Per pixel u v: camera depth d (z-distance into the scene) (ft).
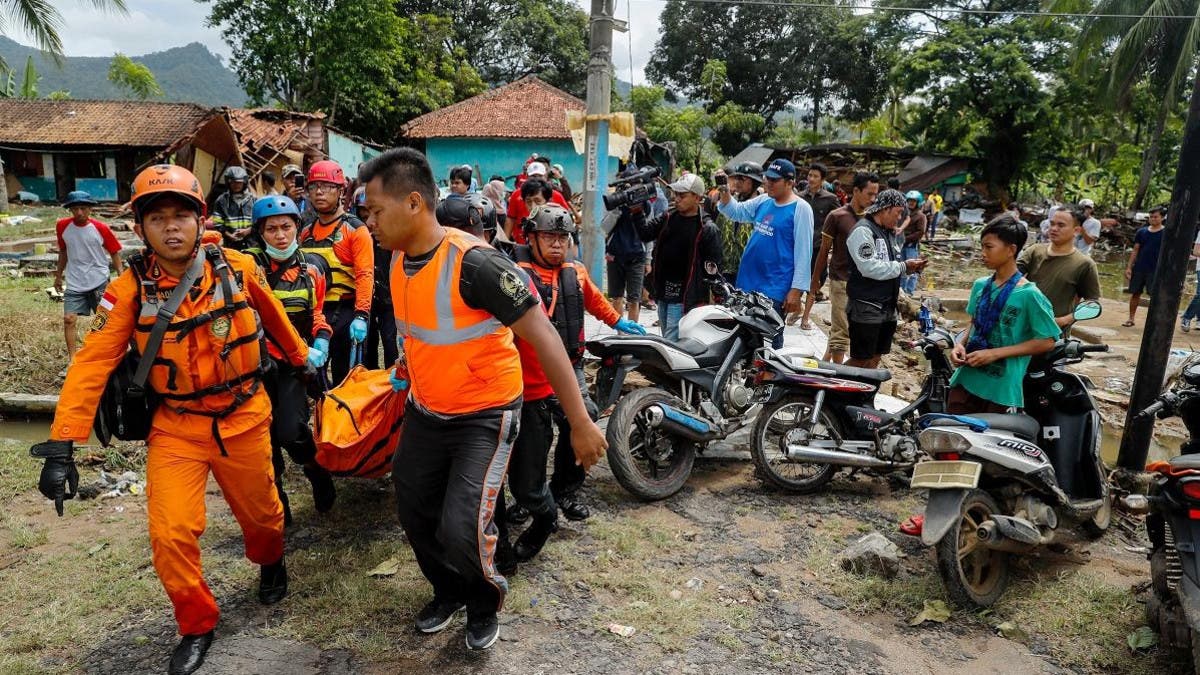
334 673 9.56
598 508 14.65
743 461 17.38
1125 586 12.19
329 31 94.38
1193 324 38.58
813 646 10.42
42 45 53.62
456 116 86.38
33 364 22.11
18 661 9.66
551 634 10.48
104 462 16.19
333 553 12.46
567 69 131.03
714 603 11.39
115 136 91.76
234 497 10.04
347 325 15.57
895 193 17.39
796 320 31.60
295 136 70.69
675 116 107.45
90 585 11.42
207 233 9.81
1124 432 16.10
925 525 11.18
